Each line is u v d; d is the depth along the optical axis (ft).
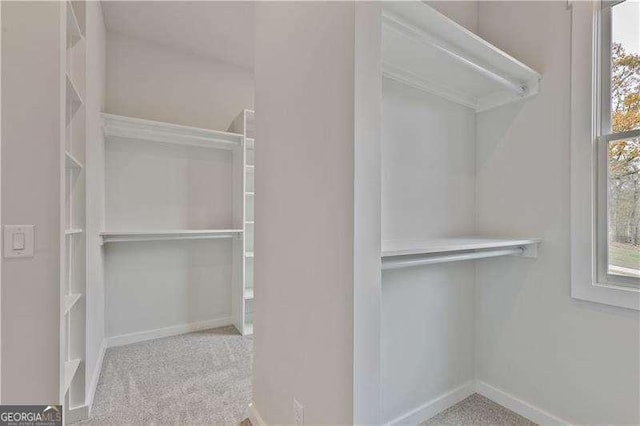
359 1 3.04
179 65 9.88
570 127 4.95
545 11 5.29
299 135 4.00
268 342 4.83
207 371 7.18
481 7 6.29
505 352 5.79
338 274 3.23
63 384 4.06
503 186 5.83
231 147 10.36
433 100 5.66
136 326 9.05
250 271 10.62
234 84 10.80
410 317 5.30
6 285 3.74
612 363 4.51
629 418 4.35
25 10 3.85
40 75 3.91
